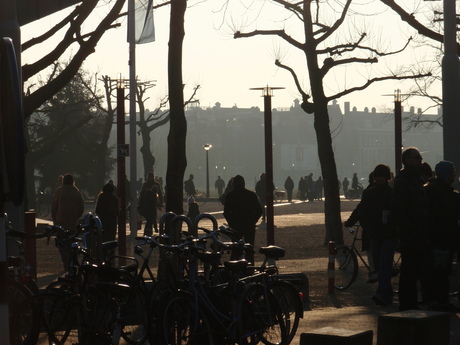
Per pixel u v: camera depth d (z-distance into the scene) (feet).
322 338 28.84
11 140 20.51
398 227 47.62
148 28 84.02
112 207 85.81
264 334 37.70
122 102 90.48
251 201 66.03
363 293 64.64
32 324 36.63
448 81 74.54
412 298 47.98
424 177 56.95
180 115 60.34
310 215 206.90
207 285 36.65
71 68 63.82
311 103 109.09
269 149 93.81
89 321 36.42
